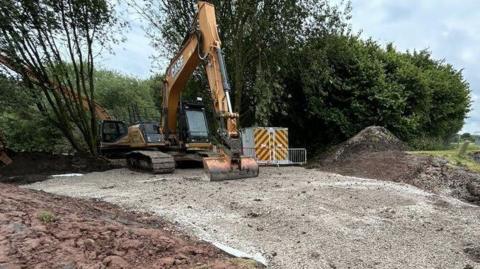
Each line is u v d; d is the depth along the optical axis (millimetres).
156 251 4332
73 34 16234
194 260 4312
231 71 17938
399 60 19406
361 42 19797
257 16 16469
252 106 18766
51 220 4496
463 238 5750
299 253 5051
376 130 15789
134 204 7496
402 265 4770
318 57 17281
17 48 14891
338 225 6199
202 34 11719
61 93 16672
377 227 6160
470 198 8898
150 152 13227
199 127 14305
